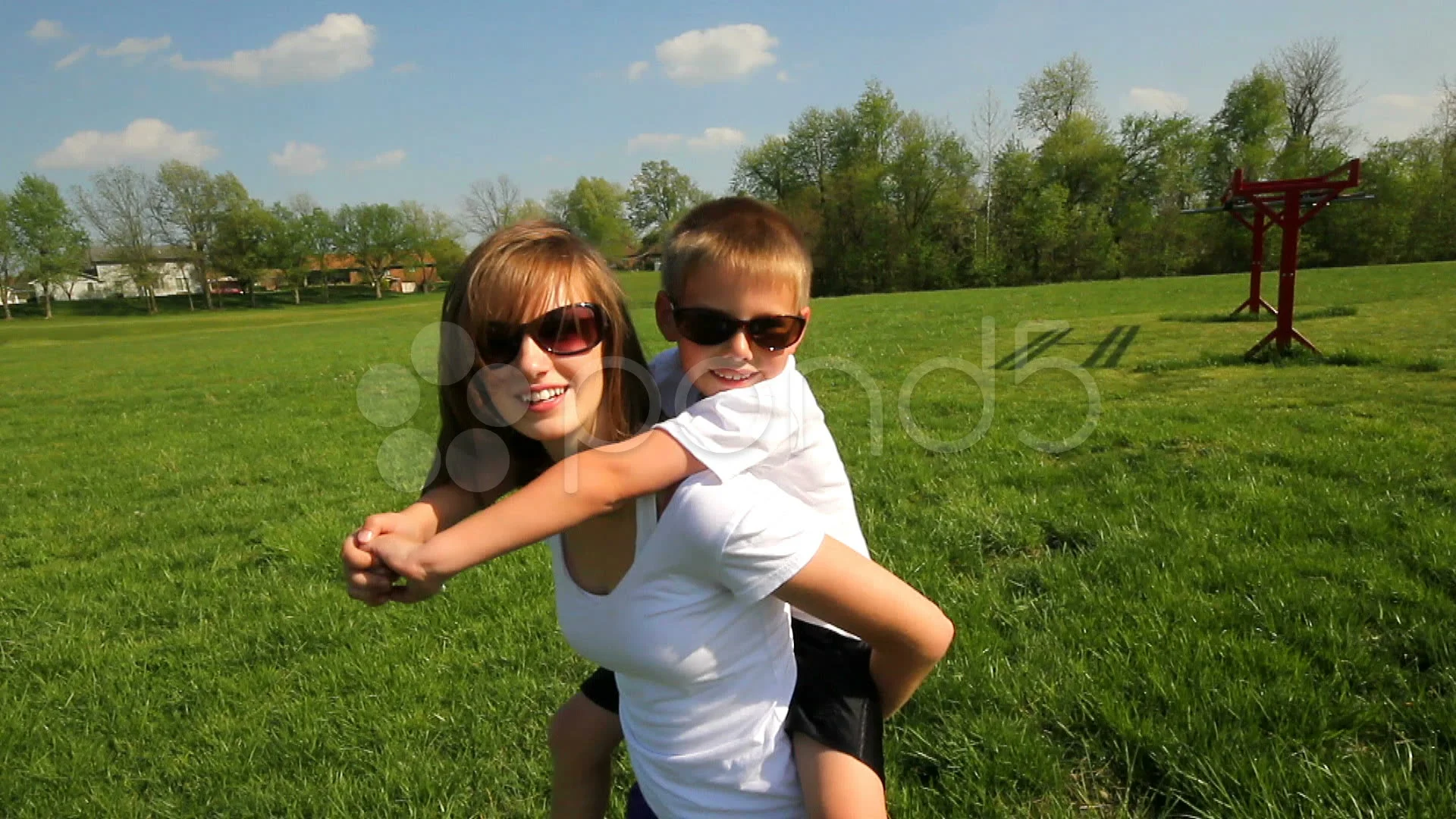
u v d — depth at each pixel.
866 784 1.19
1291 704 2.46
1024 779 2.34
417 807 2.46
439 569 0.98
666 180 86.81
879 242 55.88
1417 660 2.70
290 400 12.42
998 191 55.78
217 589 4.34
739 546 1.07
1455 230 44.44
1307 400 7.46
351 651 3.46
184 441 9.38
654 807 1.33
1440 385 7.77
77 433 10.55
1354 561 3.41
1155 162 52.09
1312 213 9.90
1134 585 3.38
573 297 1.12
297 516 5.82
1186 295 24.12
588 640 1.23
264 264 79.62
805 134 57.84
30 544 5.54
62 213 73.06
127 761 2.83
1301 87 51.69
